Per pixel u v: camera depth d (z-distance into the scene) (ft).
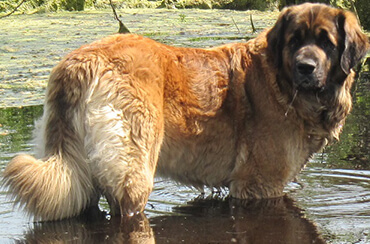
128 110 25.08
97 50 25.81
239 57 28.76
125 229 24.25
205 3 109.09
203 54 28.40
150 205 27.48
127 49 26.20
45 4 103.35
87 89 25.11
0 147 35.58
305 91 27.78
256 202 28.02
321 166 32.86
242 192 28.68
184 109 27.14
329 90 28.09
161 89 26.35
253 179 28.50
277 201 28.02
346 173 31.71
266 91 28.04
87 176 25.40
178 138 27.25
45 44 70.23
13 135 38.45
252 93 28.27
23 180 24.21
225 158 28.66
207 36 73.31
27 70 57.06
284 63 27.73
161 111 26.20
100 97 25.02
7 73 55.83
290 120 27.96
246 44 29.22
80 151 25.22
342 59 27.27
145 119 25.31
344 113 29.09
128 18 93.04
